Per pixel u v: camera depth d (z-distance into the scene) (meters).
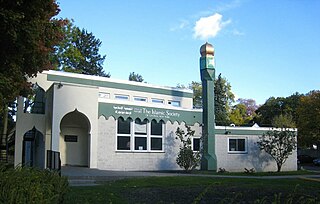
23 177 6.39
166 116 27.70
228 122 62.16
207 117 27.44
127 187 14.50
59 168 14.44
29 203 5.33
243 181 17.47
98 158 24.23
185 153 25.39
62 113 23.28
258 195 12.74
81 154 26.88
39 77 27.39
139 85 33.00
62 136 26.42
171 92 35.09
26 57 11.38
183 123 28.55
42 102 27.48
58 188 7.11
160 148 27.20
